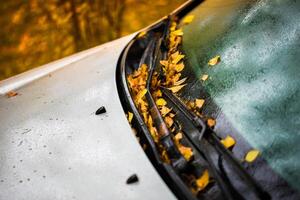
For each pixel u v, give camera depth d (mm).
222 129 782
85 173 783
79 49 4105
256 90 805
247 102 797
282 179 659
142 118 868
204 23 1115
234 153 732
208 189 689
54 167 823
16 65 3797
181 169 737
